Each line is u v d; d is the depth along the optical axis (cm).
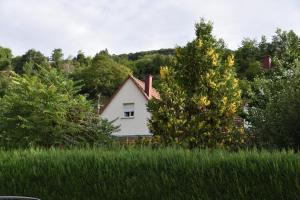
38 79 1762
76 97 1811
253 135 1650
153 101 1853
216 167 938
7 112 1648
